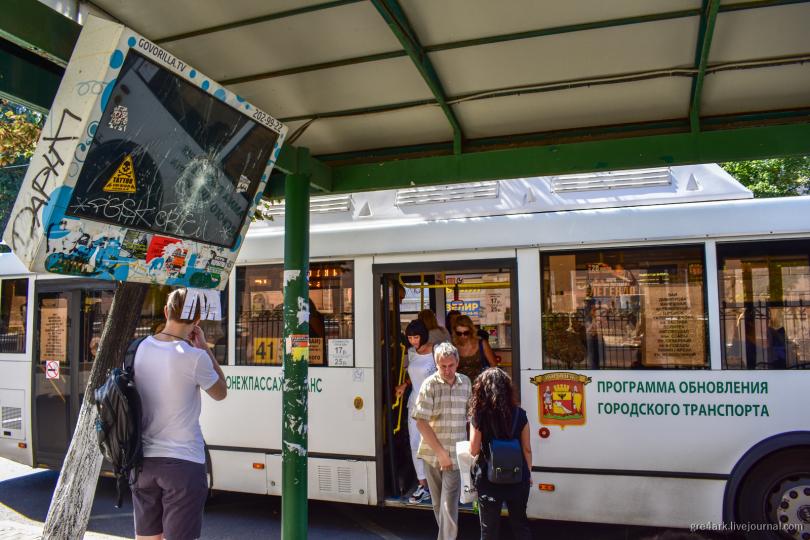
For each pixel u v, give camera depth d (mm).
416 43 3564
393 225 6012
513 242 5625
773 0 3180
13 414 7309
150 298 6676
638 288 5336
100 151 2703
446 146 5152
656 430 5121
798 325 5020
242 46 3631
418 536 5844
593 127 4832
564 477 5254
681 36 3541
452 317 6270
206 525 6270
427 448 4730
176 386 3375
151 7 3225
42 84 3436
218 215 3527
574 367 5359
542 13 3293
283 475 4633
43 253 2613
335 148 5246
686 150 4453
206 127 3232
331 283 6105
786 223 5098
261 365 6207
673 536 5695
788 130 4344
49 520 3686
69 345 7051
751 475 4961
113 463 3195
